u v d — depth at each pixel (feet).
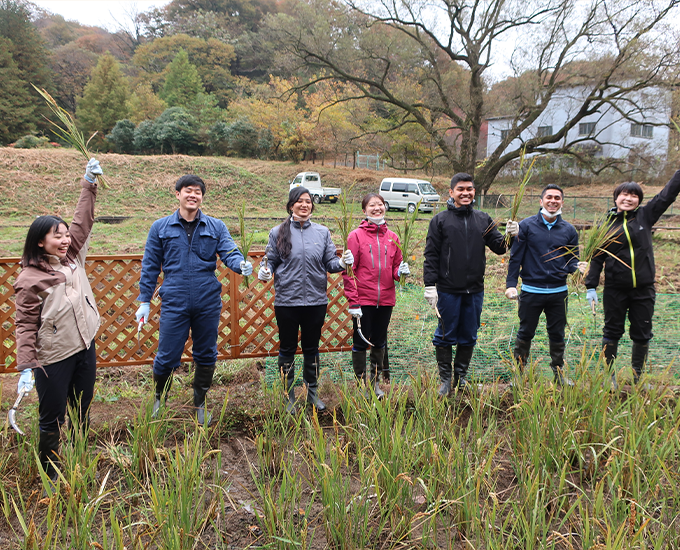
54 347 7.60
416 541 6.89
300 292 10.23
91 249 34.63
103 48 199.00
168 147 113.29
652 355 13.83
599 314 16.87
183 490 6.24
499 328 16.28
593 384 9.18
